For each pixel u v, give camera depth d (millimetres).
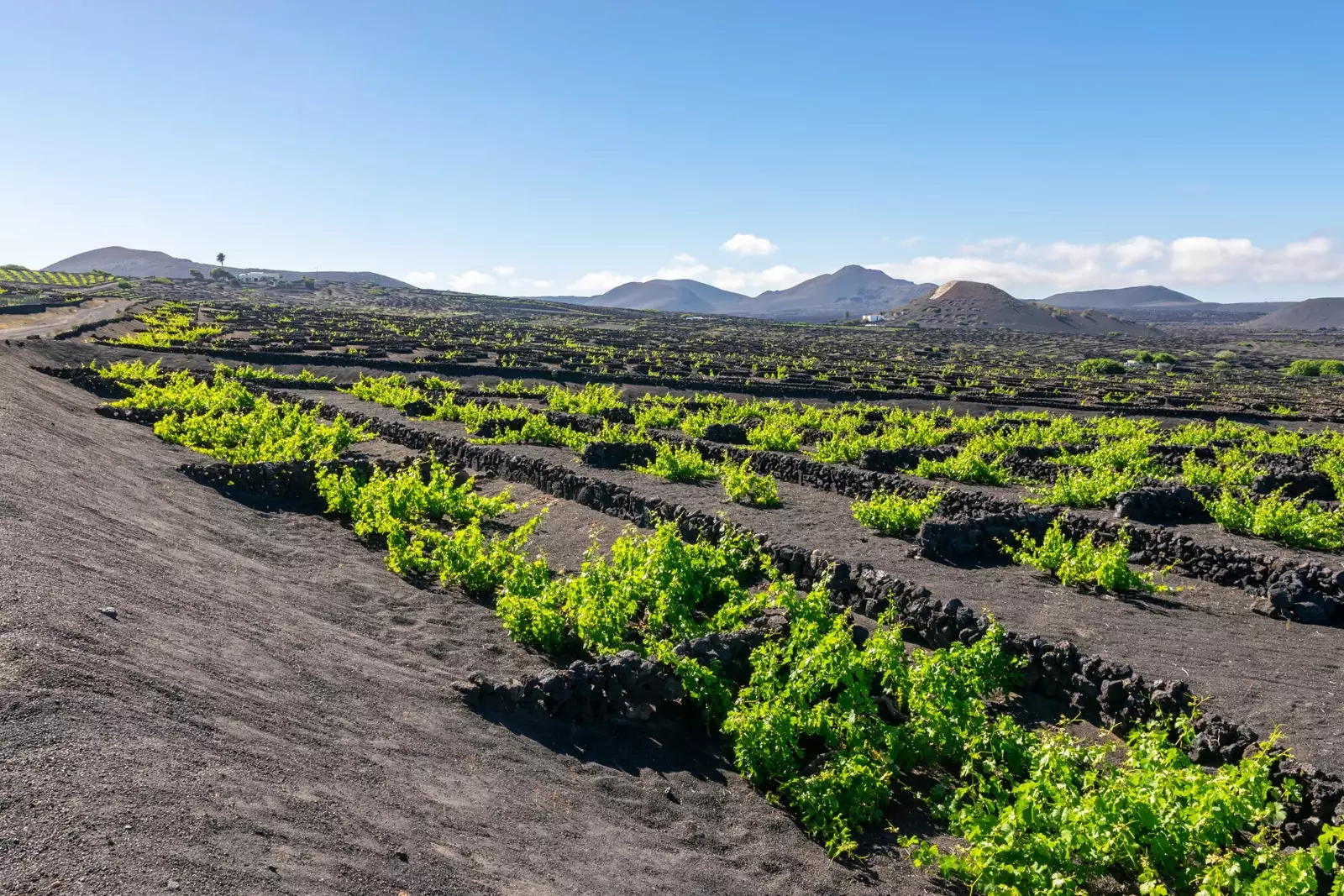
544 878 5484
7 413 16703
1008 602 11797
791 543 13805
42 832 4195
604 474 18938
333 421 26750
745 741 7672
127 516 12078
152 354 40594
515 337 77562
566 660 9773
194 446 21141
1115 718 8836
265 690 7000
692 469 19156
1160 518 16125
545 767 7340
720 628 9938
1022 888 5840
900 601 11352
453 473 20453
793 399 42406
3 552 8000
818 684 8141
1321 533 14336
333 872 4703
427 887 4902
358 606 10977
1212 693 8992
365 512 14820
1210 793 6230
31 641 6145
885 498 15711
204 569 10523
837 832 6797
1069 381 55250
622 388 41156
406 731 7164
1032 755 7500
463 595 11875
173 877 4160
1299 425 37281
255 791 5262
